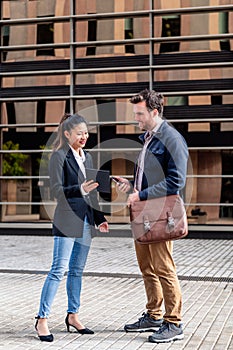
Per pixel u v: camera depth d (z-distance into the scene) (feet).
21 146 67.72
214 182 64.34
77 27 66.95
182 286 34.37
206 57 64.23
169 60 65.00
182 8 64.39
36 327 22.56
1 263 43.01
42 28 67.51
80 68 66.80
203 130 64.49
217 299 30.50
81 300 30.01
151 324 23.71
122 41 65.77
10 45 68.13
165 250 22.43
